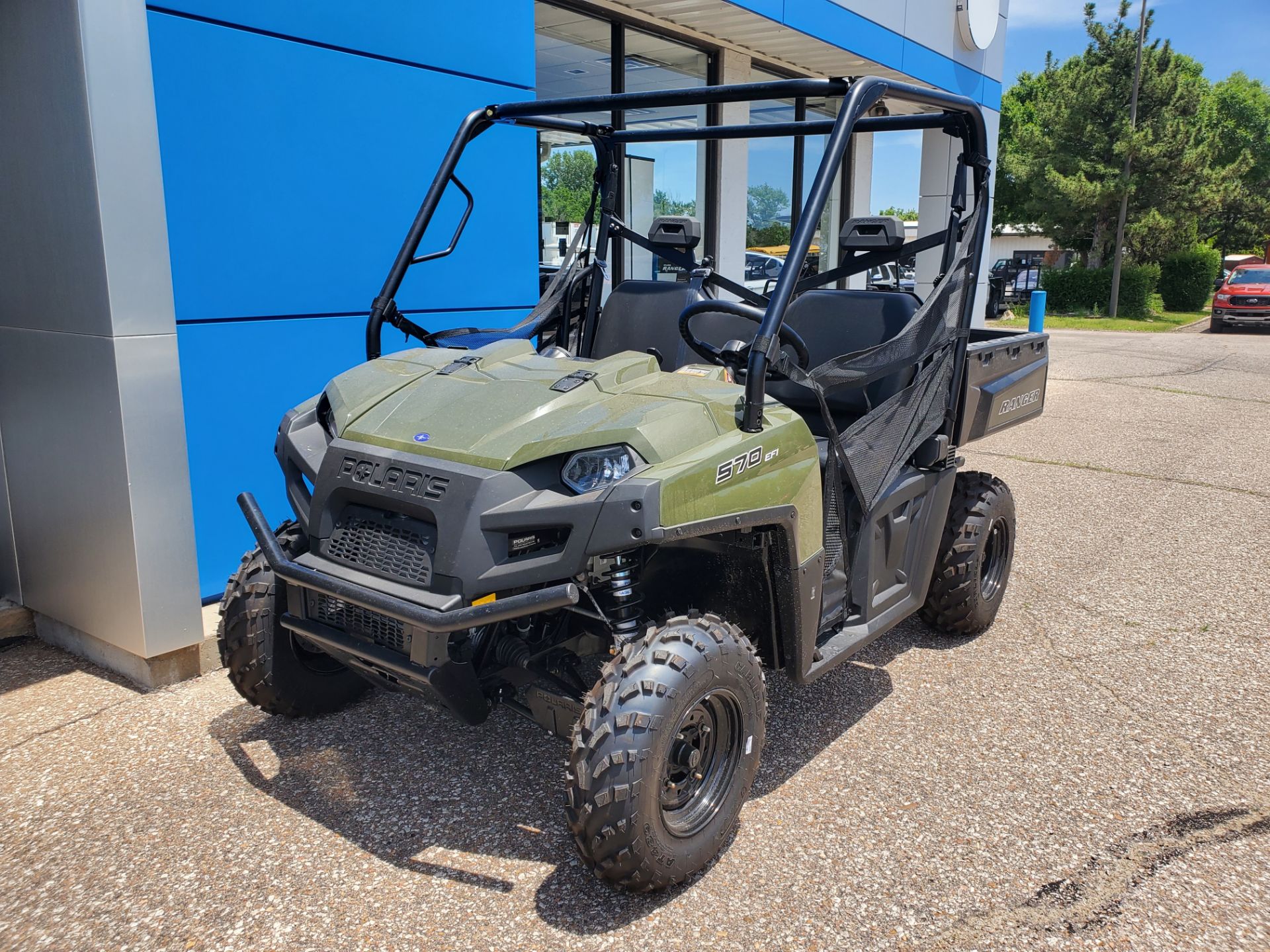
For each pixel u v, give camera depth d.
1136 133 26.36
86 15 3.08
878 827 2.72
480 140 5.01
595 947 2.23
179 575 3.54
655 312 3.60
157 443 3.40
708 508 2.38
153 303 3.32
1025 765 3.07
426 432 2.54
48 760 3.05
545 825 2.72
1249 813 2.80
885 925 2.31
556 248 8.01
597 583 2.47
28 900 2.38
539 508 2.28
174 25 3.76
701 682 2.32
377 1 4.43
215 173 3.96
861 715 3.41
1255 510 6.24
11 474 3.91
